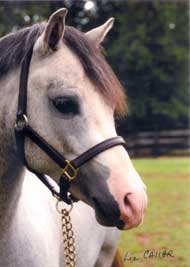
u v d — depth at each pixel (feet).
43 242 8.88
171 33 87.51
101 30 8.01
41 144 7.42
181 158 61.62
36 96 7.43
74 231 10.19
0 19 75.25
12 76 7.75
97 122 7.24
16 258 8.27
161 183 37.32
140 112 79.77
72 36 7.57
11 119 7.68
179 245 20.26
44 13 78.18
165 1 87.04
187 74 83.76
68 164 7.30
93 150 7.16
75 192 7.55
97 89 7.34
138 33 82.48
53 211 9.82
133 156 67.77
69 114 7.27
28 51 7.61
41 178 7.88
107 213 7.10
